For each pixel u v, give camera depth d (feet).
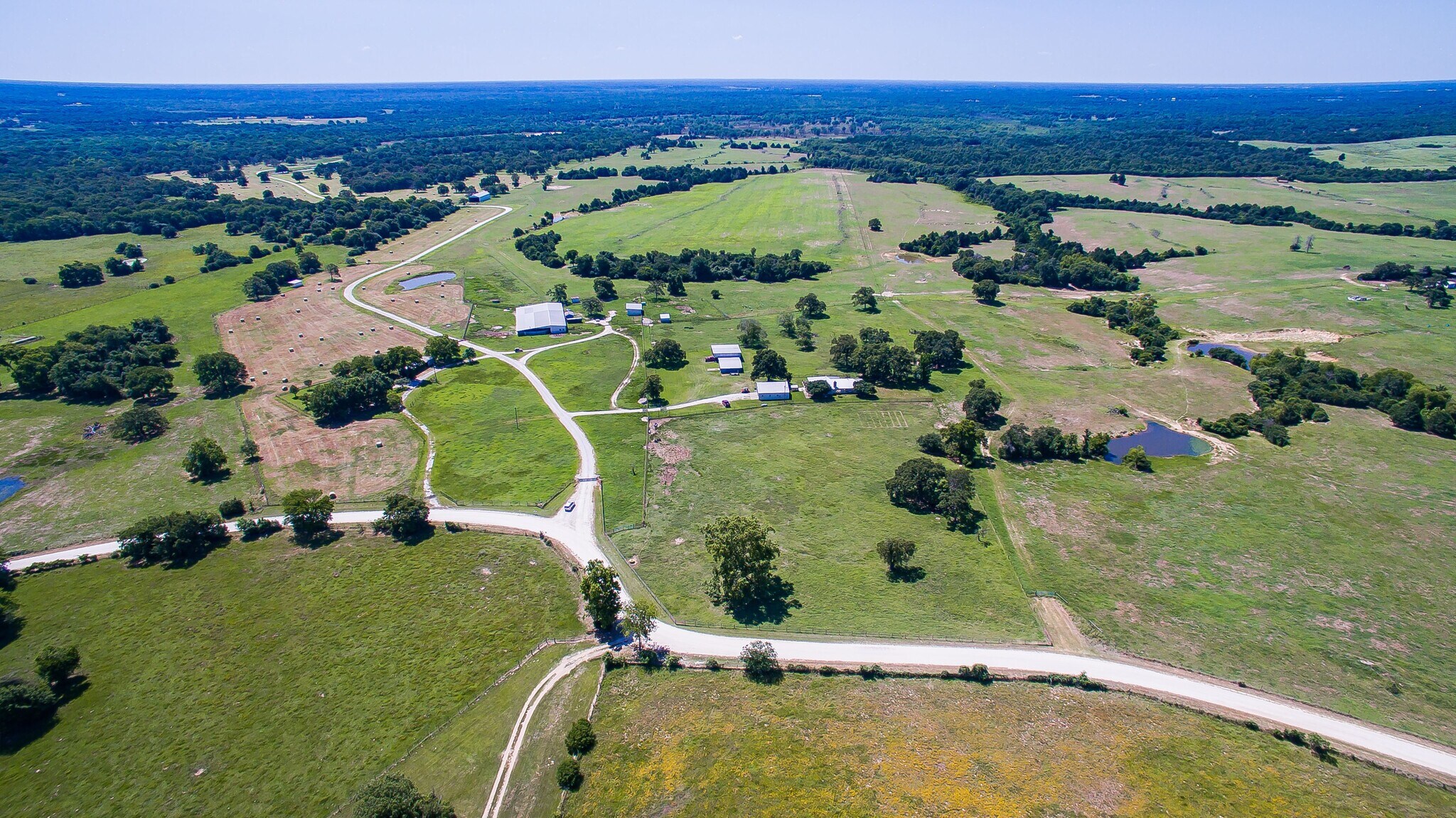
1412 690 212.84
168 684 222.89
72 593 262.47
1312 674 219.61
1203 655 227.61
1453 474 327.26
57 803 186.39
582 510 310.86
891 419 394.32
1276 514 302.66
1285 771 184.14
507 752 197.98
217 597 260.62
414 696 217.77
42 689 213.66
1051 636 236.63
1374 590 256.73
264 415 396.37
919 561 276.41
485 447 363.56
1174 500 315.17
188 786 190.60
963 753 188.96
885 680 218.79
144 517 306.14
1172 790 177.06
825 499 318.86
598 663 228.63
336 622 248.73
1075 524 299.79
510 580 268.41
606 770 188.96
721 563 250.16
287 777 192.54
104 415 395.75
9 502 315.58
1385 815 171.22
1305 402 388.57
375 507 313.94
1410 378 400.47
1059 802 173.47
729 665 226.38
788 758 188.24
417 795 173.88
